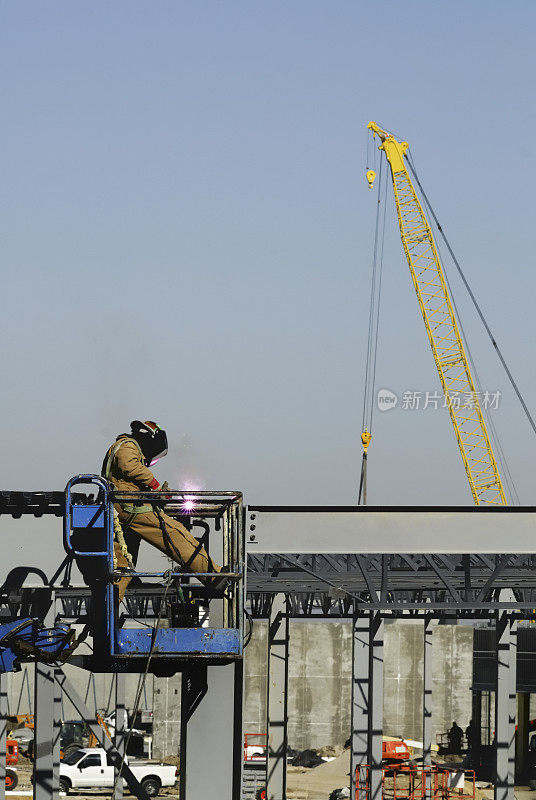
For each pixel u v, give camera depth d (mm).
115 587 31984
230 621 33781
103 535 33531
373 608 59031
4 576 37562
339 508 38938
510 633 79000
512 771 84562
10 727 132875
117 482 33188
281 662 79250
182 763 34094
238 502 33156
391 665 136000
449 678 135875
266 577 62875
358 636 87188
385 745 120438
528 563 62969
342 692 131875
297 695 131875
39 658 34125
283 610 79312
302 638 132500
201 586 35062
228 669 34250
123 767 56281
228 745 33938
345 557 62875
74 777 103250
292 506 38594
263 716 131625
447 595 71812
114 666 33906
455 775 101000
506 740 78000
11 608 53031
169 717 120375
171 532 33156
